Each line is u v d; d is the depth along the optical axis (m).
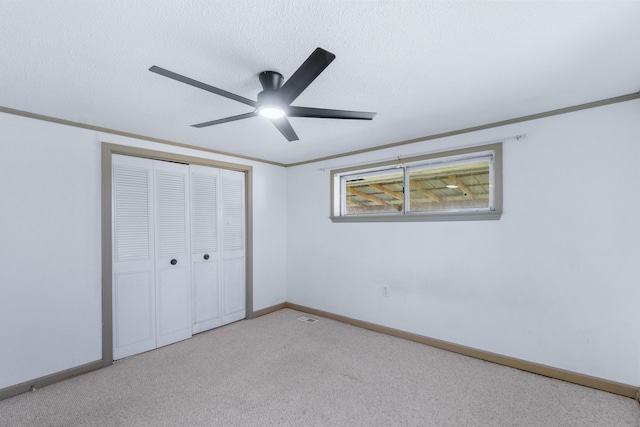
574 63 1.70
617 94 2.15
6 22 1.27
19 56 1.55
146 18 1.27
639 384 2.16
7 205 2.27
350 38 1.44
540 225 2.52
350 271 3.76
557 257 2.45
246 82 1.87
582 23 1.34
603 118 2.26
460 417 1.98
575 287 2.38
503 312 2.70
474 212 2.84
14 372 2.27
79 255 2.59
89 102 2.16
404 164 3.33
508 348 2.67
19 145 2.32
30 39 1.40
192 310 3.43
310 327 3.65
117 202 2.88
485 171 2.92
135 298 2.97
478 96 2.15
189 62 1.64
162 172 3.21
